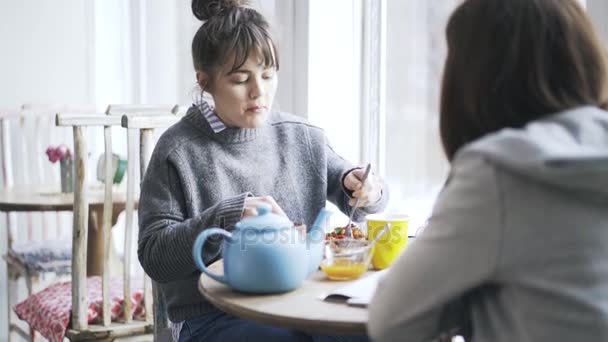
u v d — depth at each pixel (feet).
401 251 4.64
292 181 5.52
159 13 11.36
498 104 3.27
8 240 10.28
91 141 11.76
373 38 8.37
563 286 2.86
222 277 4.16
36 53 11.82
